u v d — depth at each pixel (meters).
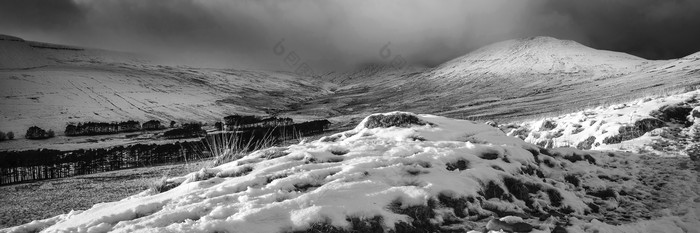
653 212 7.57
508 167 7.71
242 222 5.00
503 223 5.92
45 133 120.12
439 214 6.06
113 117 152.25
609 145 13.41
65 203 27.16
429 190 6.21
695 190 8.64
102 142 107.25
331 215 5.33
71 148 98.19
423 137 8.82
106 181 36.62
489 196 6.97
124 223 5.11
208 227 4.84
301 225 5.14
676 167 10.41
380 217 5.57
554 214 7.09
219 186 6.17
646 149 12.22
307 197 5.59
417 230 5.73
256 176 6.48
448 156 7.39
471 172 7.05
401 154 7.59
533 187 7.60
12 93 166.62
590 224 6.48
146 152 61.62
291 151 7.93
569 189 8.21
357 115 133.25
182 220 5.19
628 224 6.85
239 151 9.43
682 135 13.51
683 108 15.57
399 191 6.10
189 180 6.95
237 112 175.38
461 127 9.83
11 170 59.00
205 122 150.00
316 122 87.06
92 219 5.33
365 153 7.62
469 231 5.73
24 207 27.48
